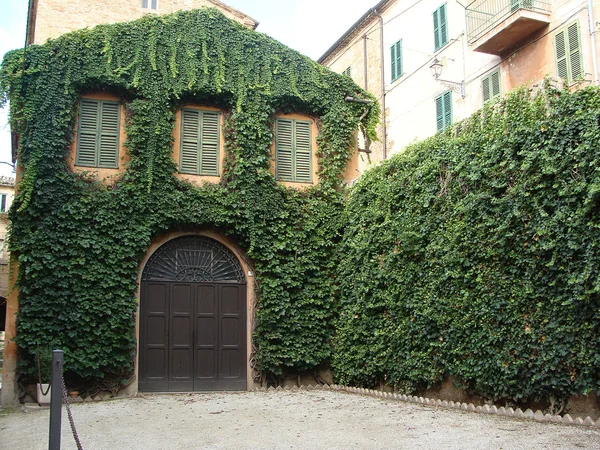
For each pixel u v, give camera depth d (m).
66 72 13.54
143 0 17.14
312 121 15.70
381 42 25.55
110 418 10.19
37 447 8.03
